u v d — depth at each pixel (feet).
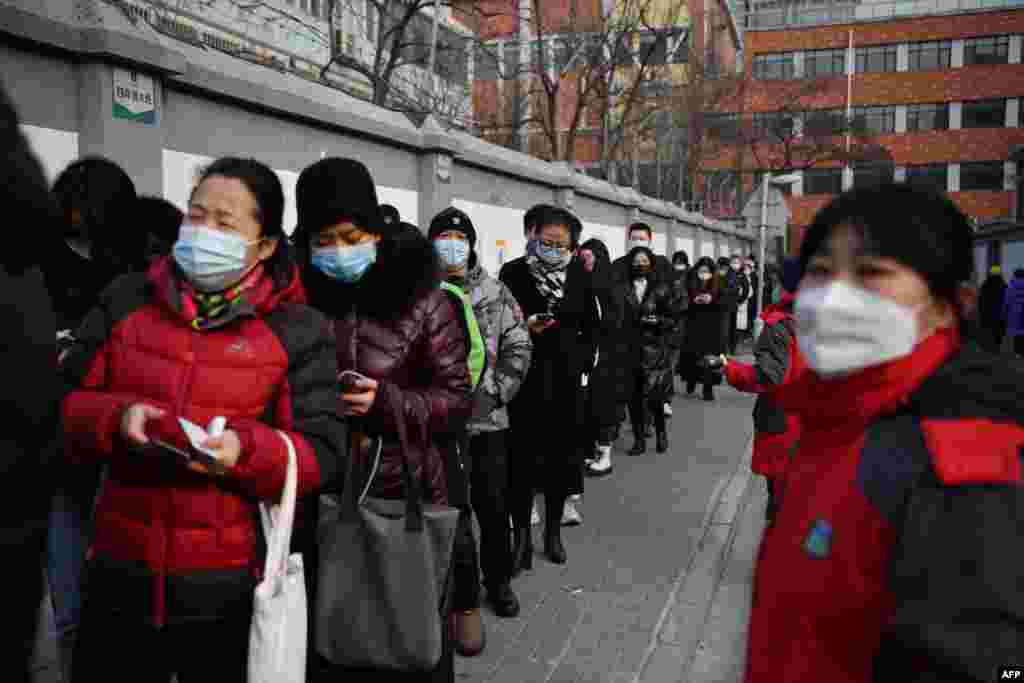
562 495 17.17
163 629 6.73
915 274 4.12
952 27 183.93
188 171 17.71
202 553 6.72
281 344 7.21
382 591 7.87
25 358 5.14
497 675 12.30
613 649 13.24
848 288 4.21
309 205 8.77
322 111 21.68
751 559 17.90
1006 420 3.81
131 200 9.75
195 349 6.88
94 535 7.02
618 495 22.52
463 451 11.23
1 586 5.06
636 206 58.03
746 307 69.31
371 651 7.89
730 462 26.71
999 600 3.49
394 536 7.86
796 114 154.40
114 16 14.89
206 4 33.55
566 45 59.52
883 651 3.96
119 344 7.02
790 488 4.75
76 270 9.46
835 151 149.07
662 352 27.58
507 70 61.52
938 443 3.82
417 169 27.71
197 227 6.94
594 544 18.39
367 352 8.92
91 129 14.82
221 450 6.42
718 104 109.19
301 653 6.74
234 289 7.17
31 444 5.19
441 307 9.25
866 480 4.07
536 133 66.90
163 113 16.92
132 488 6.81
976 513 3.63
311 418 7.39
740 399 40.22
